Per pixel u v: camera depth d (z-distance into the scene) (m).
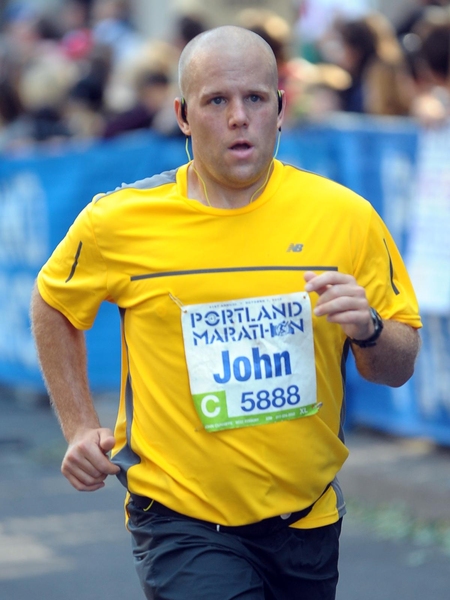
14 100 23.03
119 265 7.38
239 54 7.00
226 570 7.21
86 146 19.98
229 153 7.02
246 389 7.22
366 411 18.14
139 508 7.57
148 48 21.53
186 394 7.28
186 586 7.18
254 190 7.29
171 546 7.31
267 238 7.24
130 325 7.46
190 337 7.21
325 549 7.61
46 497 16.31
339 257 7.29
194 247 7.23
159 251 7.25
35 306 7.80
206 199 7.31
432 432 16.67
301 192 7.35
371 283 7.45
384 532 14.31
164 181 7.46
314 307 7.24
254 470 7.24
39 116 22.45
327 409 7.44
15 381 22.77
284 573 7.50
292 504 7.36
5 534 14.59
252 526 7.34
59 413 7.79
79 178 20.14
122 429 7.74
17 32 30.81
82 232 7.46
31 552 13.83
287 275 7.21
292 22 28.12
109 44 23.83
